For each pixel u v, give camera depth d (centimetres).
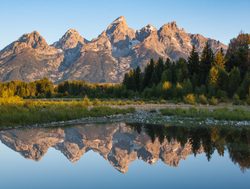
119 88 11638
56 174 2014
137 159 2473
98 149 2886
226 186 1778
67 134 3747
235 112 5262
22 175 1986
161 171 2102
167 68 10962
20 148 2889
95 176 1973
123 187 1755
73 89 14888
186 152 2714
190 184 1819
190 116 5325
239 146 2952
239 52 9412
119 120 5203
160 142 3219
